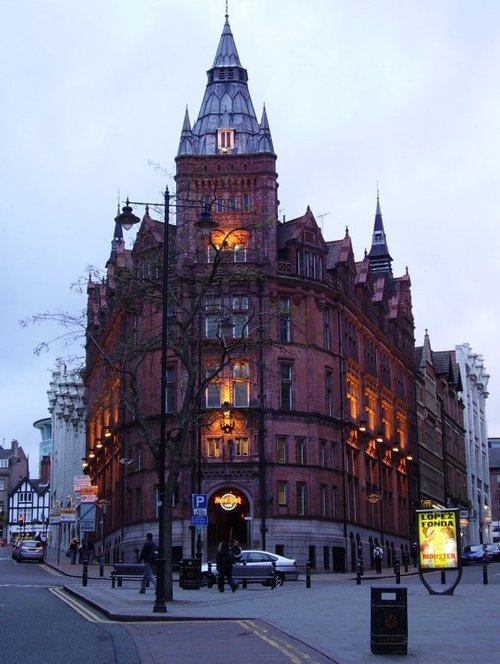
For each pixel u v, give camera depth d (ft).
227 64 229.86
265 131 216.33
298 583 153.58
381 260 328.08
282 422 204.54
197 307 122.31
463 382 441.68
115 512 238.07
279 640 64.54
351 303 235.40
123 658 55.98
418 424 323.16
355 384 240.32
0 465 614.34
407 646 58.23
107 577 162.81
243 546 200.34
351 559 220.64
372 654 56.85
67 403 369.71
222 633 70.28
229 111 223.10
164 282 102.06
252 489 198.49
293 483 202.90
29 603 98.73
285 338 210.79
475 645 61.57
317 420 209.97
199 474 191.21
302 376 210.18
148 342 128.67
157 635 69.51
